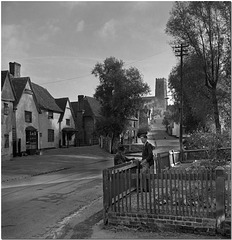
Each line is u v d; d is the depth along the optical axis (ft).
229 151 45.78
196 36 86.33
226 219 19.24
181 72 92.53
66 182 45.96
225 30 82.12
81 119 166.91
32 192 37.86
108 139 130.62
